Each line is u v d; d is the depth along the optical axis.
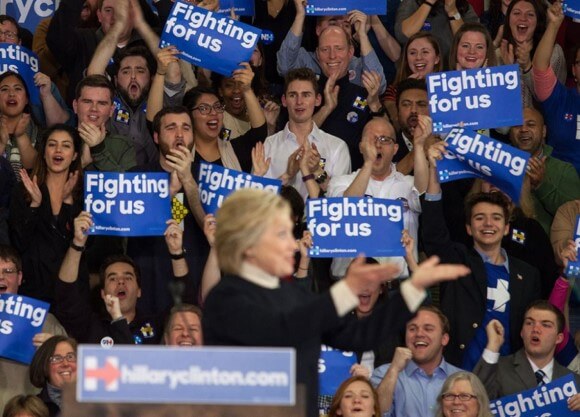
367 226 19.98
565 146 25.73
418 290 9.11
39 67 27.48
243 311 8.91
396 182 22.08
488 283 21.05
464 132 21.19
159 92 22.98
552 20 25.41
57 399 18.62
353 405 17.42
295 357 8.80
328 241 19.98
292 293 9.29
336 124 24.31
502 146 21.03
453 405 18.20
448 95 21.67
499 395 19.98
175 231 20.36
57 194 21.53
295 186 22.80
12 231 21.39
